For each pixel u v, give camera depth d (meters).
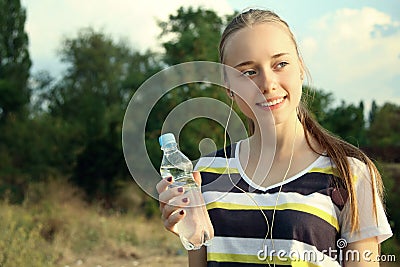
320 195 1.83
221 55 1.94
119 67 31.19
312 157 1.89
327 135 1.93
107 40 32.22
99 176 17.69
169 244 10.68
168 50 14.64
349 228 1.83
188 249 1.88
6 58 27.28
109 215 14.75
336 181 1.84
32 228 10.57
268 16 1.89
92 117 20.94
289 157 1.90
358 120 12.65
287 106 1.84
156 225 12.76
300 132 1.93
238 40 1.84
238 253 1.86
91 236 10.80
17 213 12.11
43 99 28.47
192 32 14.43
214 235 1.90
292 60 1.85
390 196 7.73
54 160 18.69
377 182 1.89
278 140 1.91
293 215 1.80
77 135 19.27
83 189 17.64
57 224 10.95
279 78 1.82
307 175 1.86
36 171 18.48
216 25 15.21
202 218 1.84
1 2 27.23
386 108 13.86
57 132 19.81
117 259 9.72
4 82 23.86
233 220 1.88
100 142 18.09
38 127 20.84
